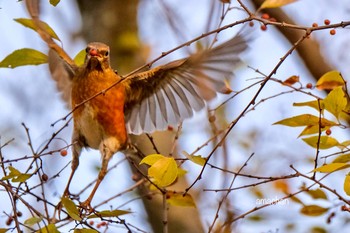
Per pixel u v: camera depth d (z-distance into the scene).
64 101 10.98
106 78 10.70
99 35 14.67
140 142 13.08
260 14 13.72
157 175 8.26
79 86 10.70
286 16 13.73
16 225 8.23
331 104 8.64
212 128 11.93
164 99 10.90
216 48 9.45
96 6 14.85
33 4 9.73
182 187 12.08
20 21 9.62
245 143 14.03
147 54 14.51
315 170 8.25
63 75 10.88
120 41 14.45
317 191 10.18
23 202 8.27
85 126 10.73
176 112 10.87
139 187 11.86
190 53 11.23
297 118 8.78
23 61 9.69
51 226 8.05
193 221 13.31
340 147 8.84
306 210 10.28
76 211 8.15
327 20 9.46
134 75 10.68
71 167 10.61
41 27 9.67
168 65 10.38
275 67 8.52
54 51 10.52
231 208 10.95
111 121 10.73
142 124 11.05
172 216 13.24
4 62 9.62
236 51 9.42
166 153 13.00
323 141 8.86
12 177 8.42
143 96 10.98
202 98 10.59
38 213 8.27
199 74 9.70
